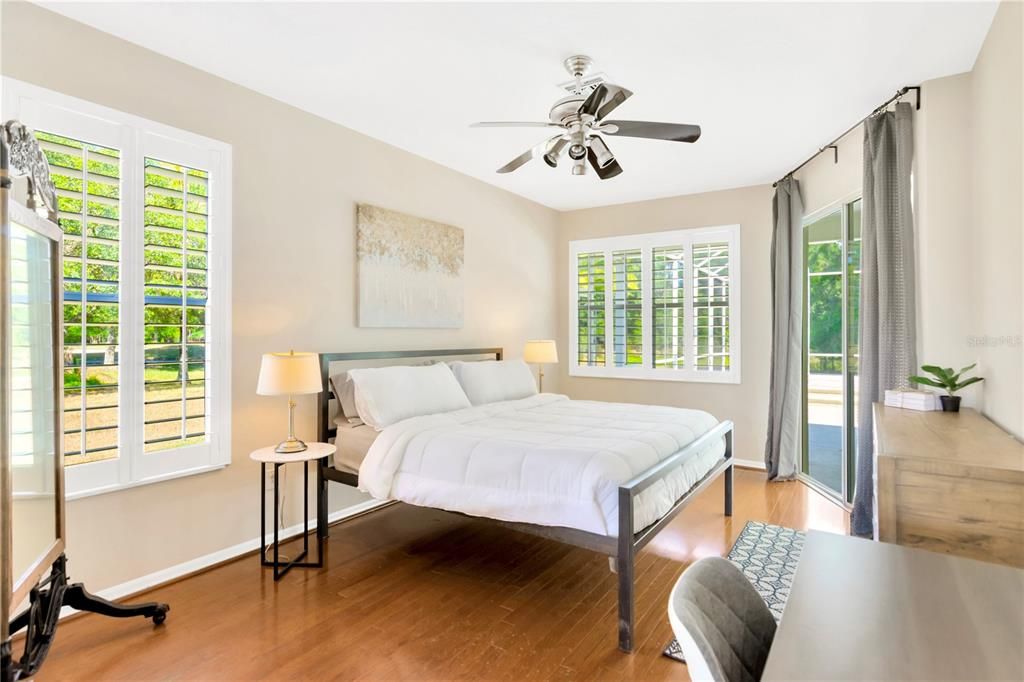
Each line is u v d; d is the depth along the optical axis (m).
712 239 5.15
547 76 2.85
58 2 2.24
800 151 4.03
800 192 4.46
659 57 2.63
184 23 2.39
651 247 5.47
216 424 2.89
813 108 3.23
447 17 2.31
